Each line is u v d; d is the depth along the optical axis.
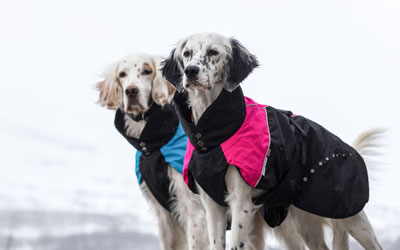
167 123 5.73
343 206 5.07
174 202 5.89
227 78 4.81
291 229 6.18
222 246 4.98
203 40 4.88
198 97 4.89
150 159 5.72
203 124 4.70
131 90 5.74
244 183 4.76
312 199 5.02
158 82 5.88
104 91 6.12
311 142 5.05
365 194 5.16
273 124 4.84
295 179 4.93
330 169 5.04
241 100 4.76
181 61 5.06
